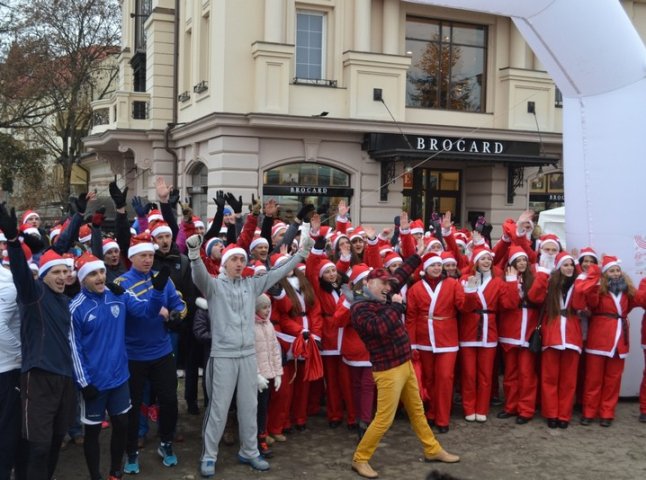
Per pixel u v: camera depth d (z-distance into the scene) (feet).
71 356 16.24
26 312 15.75
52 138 105.19
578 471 19.36
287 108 52.44
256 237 23.86
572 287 22.90
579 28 24.26
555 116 61.26
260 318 19.97
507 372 23.97
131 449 18.60
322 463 19.81
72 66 84.02
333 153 54.54
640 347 25.99
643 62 25.50
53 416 15.78
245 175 52.19
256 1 52.65
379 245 27.14
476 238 28.32
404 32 57.57
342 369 22.58
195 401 24.03
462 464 19.79
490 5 24.25
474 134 56.95
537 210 63.41
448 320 22.52
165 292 18.84
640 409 23.81
